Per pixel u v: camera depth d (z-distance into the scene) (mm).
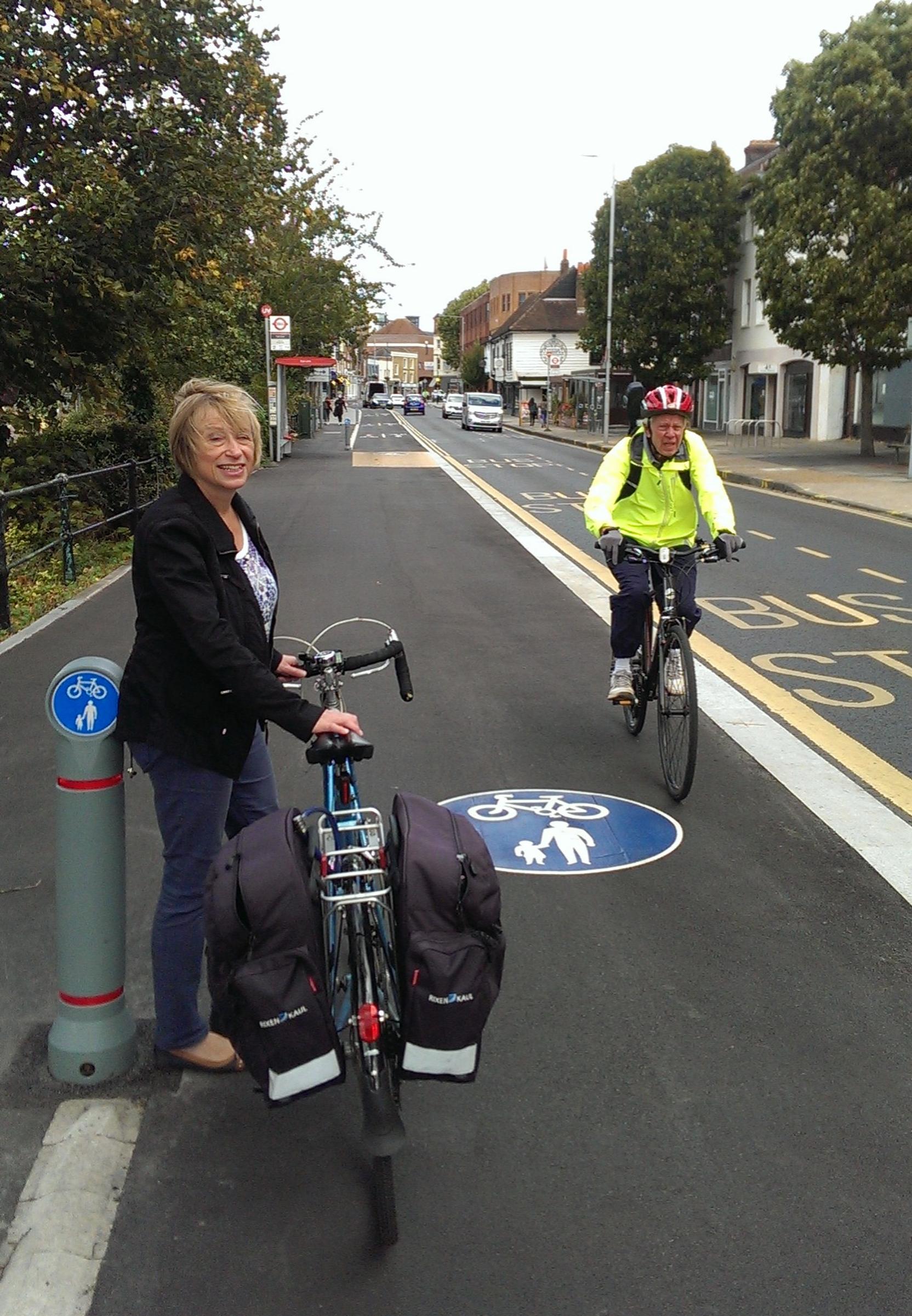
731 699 7484
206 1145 3111
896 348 28672
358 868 2873
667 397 5812
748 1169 3020
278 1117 3227
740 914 4453
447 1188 2951
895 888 4684
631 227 43562
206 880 2791
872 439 30750
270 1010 2543
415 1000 2594
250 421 3152
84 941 3303
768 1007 3793
